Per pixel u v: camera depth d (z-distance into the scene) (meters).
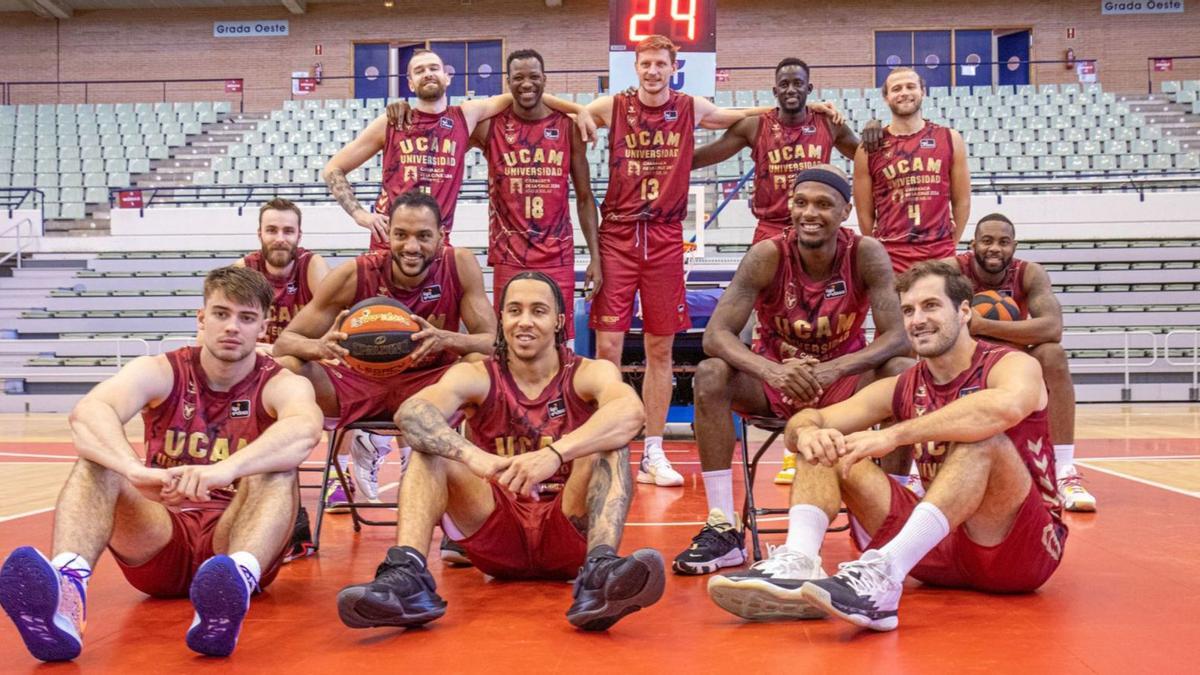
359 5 21.17
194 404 2.93
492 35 21.06
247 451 2.67
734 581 2.53
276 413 2.96
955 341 2.90
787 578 2.57
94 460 2.58
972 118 18.17
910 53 20.67
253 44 21.25
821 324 3.63
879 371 3.50
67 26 21.36
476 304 3.99
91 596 3.05
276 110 20.98
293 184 15.71
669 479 5.70
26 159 18.23
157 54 21.31
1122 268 14.16
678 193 5.20
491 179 5.27
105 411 2.67
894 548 2.57
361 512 4.90
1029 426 2.89
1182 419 10.36
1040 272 4.75
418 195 3.80
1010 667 2.22
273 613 2.82
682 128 5.19
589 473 2.91
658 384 5.62
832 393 3.52
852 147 5.73
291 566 3.54
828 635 2.54
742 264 3.65
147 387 2.85
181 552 2.85
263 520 2.69
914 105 5.41
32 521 4.49
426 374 3.84
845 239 3.62
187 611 2.85
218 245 15.34
